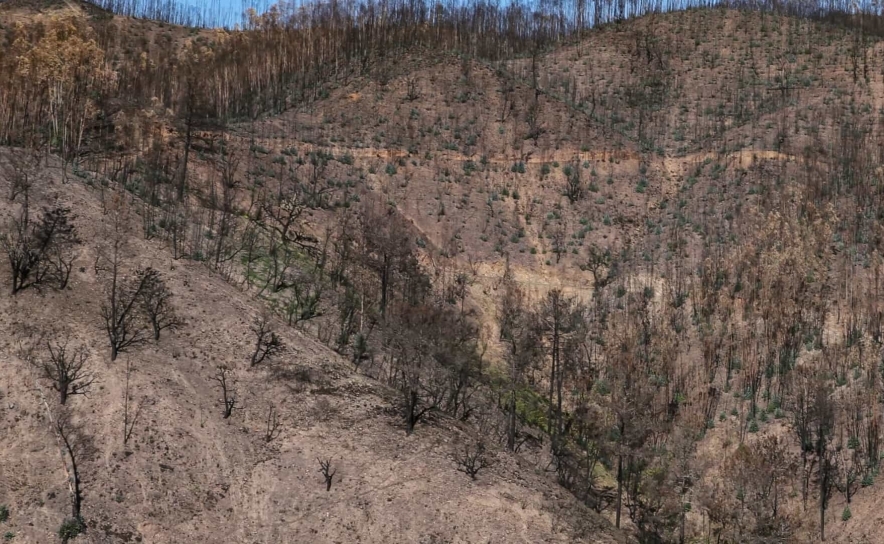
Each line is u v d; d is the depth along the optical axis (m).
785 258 74.44
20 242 55.12
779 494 58.28
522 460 54.28
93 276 56.50
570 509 49.72
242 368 54.00
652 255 83.25
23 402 46.97
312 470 48.38
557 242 86.00
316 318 62.56
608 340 71.69
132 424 47.16
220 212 73.12
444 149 96.94
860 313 69.75
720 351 69.31
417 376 52.78
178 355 53.00
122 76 98.44
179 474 46.28
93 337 51.84
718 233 83.12
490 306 77.56
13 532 40.88
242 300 60.16
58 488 43.31
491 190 91.94
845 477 57.94
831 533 55.53
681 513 55.31
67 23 94.00
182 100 94.50
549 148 98.25
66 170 67.75
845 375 64.19
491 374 66.19
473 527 46.00
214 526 44.75
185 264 61.25
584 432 61.69
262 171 84.38
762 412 63.66
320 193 82.12
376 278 70.25
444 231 85.62
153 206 69.25
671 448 60.22
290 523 45.59
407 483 48.00
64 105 76.94
